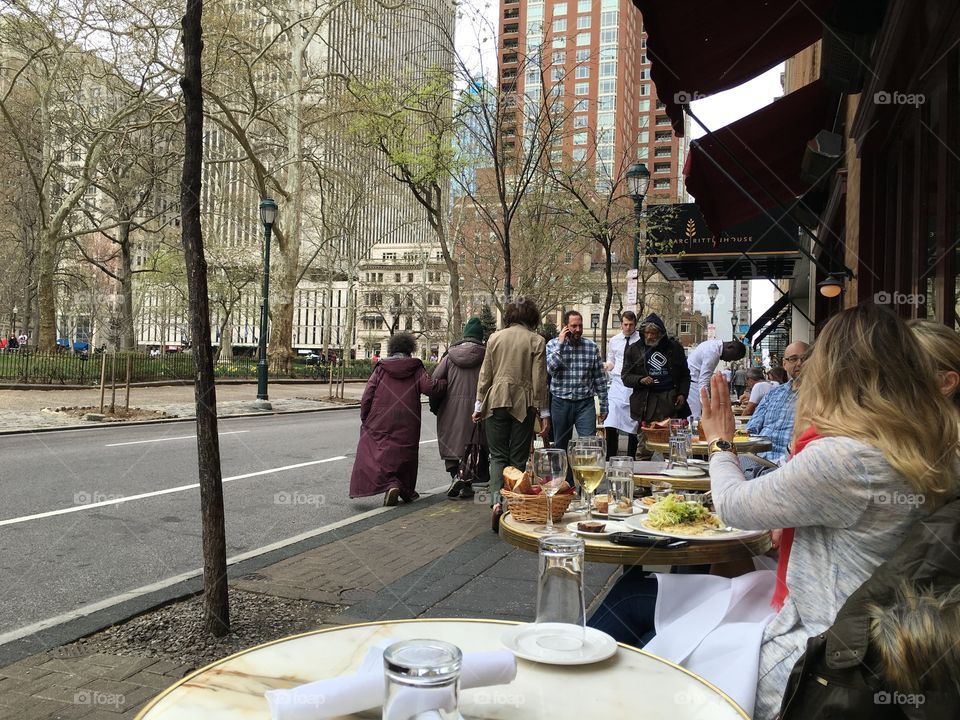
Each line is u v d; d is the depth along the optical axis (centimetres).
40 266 3003
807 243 1519
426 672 89
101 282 5694
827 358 203
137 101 2583
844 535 194
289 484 910
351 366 4556
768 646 210
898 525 186
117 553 563
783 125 786
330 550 560
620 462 325
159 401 2184
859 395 194
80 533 625
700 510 284
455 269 2886
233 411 2064
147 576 502
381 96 1916
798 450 218
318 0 2862
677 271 2159
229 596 438
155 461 1066
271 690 124
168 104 2581
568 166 1580
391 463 766
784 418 653
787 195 939
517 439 665
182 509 730
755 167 850
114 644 360
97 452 1145
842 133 909
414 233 6256
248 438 1430
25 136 3123
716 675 209
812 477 191
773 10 470
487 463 800
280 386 3481
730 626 225
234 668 141
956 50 506
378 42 2070
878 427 187
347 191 3594
